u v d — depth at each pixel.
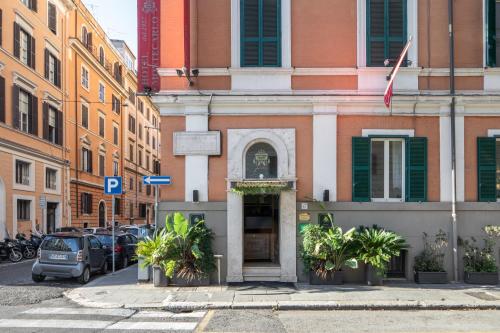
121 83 43.69
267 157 12.12
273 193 11.75
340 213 11.82
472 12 12.25
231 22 12.12
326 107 11.95
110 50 40.75
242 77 12.06
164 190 11.85
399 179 12.20
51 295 10.77
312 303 9.22
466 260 11.53
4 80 22.14
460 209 11.88
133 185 48.69
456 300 9.48
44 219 26.36
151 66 11.99
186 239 11.16
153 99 11.84
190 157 11.86
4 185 21.92
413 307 9.18
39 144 26.08
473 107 12.05
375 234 11.23
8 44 22.64
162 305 9.24
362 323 8.02
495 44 12.19
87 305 9.55
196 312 8.91
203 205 11.75
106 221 38.75
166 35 12.16
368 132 11.98
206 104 11.87
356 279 11.53
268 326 7.82
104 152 38.66
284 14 12.14
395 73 10.90
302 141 11.95
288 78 12.09
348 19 12.17
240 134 11.89
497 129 12.05
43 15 26.95
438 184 11.99
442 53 12.19
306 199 11.83
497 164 12.30
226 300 9.55
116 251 16.14
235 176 11.81
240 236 11.64
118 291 10.73
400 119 12.05
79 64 32.91
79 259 12.57
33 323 8.02
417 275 11.36
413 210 11.84
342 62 12.10
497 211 11.89
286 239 11.66
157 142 60.94
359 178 11.90
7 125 22.31
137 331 7.50
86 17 34.53
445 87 12.16
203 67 12.08
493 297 9.78
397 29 12.28
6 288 11.77
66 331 7.48
